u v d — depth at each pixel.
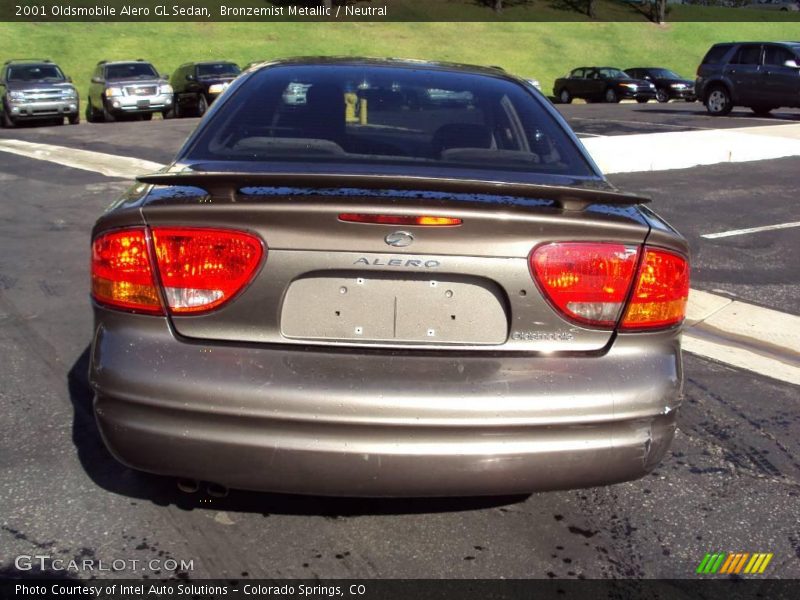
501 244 2.45
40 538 2.83
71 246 7.04
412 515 3.04
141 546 2.80
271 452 2.39
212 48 39.25
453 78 3.61
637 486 3.33
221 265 2.45
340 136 3.12
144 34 39.53
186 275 2.46
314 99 3.33
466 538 2.91
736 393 4.31
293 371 2.40
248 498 3.10
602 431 2.48
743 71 20.05
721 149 12.49
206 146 3.08
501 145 3.19
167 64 36.34
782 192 10.12
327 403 2.37
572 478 2.49
